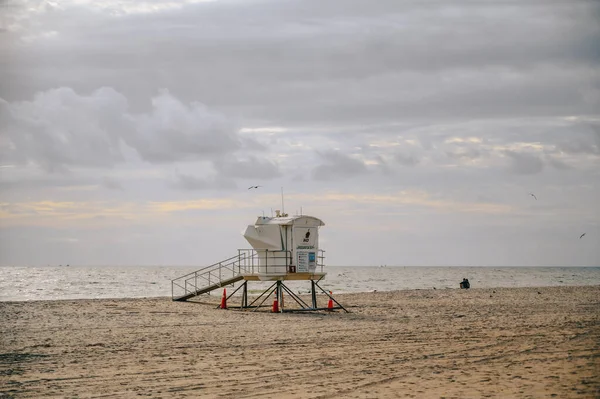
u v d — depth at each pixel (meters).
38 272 185.62
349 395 14.38
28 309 37.19
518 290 59.12
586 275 178.00
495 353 19.59
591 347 19.81
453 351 20.44
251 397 14.47
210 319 32.31
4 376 17.22
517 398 13.25
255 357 20.11
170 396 14.73
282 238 36.31
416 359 19.05
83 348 22.25
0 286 92.50
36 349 22.03
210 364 18.88
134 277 137.50
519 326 27.05
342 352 20.91
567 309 36.75
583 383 14.28
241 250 39.09
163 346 22.69
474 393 13.94
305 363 18.81
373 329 27.47
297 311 36.75
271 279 36.62
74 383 16.30
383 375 16.61
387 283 106.81
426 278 141.25
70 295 70.06
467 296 50.28
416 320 31.22
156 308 38.88
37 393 15.20
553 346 20.41
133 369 18.14
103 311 36.44
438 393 14.15
